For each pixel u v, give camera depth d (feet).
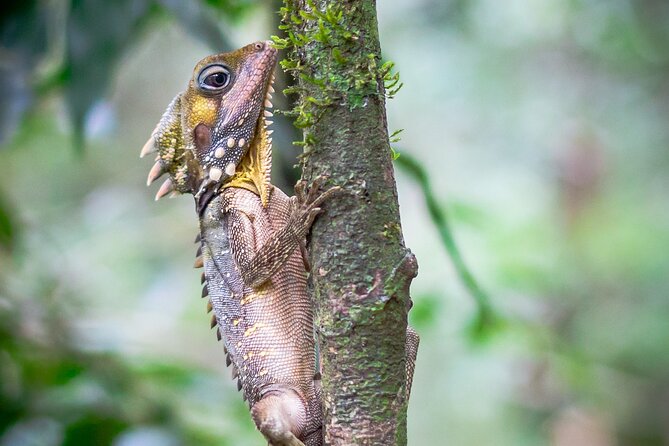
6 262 34.94
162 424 29.48
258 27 31.27
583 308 68.08
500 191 69.87
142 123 67.10
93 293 50.90
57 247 36.76
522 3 69.41
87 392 29.30
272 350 19.24
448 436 63.21
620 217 72.38
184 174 20.92
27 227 35.88
